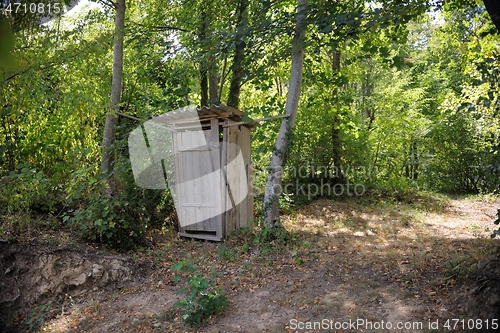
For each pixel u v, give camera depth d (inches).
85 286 215.2
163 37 419.8
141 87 377.7
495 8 141.9
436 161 687.7
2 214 229.6
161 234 319.0
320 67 478.6
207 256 276.1
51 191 267.9
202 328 179.6
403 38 320.2
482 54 308.2
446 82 697.6
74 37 232.4
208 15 394.9
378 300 194.7
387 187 547.2
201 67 397.7
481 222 382.0
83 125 289.0
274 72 446.0
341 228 357.4
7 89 192.9
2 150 236.2
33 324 182.2
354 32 301.4
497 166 237.9
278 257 265.9
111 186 279.7
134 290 221.5
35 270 204.8
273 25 333.1
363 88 678.5
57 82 242.2
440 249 266.7
